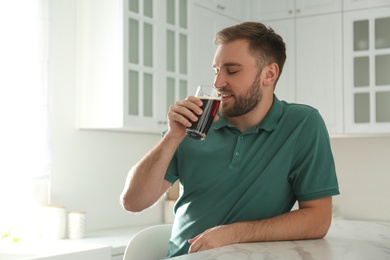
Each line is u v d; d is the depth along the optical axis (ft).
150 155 5.96
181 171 6.31
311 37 14.46
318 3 14.38
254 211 5.92
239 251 4.55
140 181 5.93
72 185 12.04
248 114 6.04
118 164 13.14
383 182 14.84
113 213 13.01
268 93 6.14
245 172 5.99
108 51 11.61
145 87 11.97
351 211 15.17
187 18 13.12
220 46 6.02
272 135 6.05
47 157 11.14
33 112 11.00
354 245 5.06
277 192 5.95
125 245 10.47
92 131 12.46
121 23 11.43
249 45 5.90
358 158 15.15
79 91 12.01
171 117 5.58
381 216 14.80
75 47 12.05
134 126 11.61
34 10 11.12
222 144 6.15
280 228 5.39
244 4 15.19
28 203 11.27
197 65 13.41
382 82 13.71
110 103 11.58
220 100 5.48
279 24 14.84
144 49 11.96
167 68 12.55
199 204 6.11
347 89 14.01
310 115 6.07
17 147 10.75
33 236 11.31
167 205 14.47
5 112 10.68
